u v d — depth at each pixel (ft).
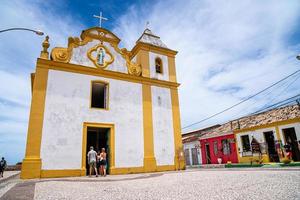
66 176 38.58
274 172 31.09
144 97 51.93
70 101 42.73
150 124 50.60
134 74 53.01
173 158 51.24
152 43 60.54
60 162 38.75
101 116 45.21
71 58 45.78
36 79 40.96
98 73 47.65
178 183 23.44
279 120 64.13
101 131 48.42
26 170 35.94
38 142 37.91
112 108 47.01
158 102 53.67
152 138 49.85
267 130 66.95
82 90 44.62
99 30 51.13
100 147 47.93
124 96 49.34
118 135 46.01
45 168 37.35
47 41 44.65
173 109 55.26
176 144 52.70
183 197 15.01
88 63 47.42
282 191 15.42
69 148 40.14
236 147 77.05
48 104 40.55
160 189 19.33
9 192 19.08
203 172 38.99
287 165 50.57
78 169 39.86
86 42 48.78
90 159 38.65
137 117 49.49
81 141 41.60
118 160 44.60
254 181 21.88
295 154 60.80
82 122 42.78
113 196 16.24
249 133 72.74
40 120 39.06
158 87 55.01
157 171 48.06
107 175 41.60
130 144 46.83
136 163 46.32
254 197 13.84
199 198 14.42
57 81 42.63
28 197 16.16
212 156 88.07
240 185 19.60
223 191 16.79
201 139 94.84
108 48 51.13
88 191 19.21
